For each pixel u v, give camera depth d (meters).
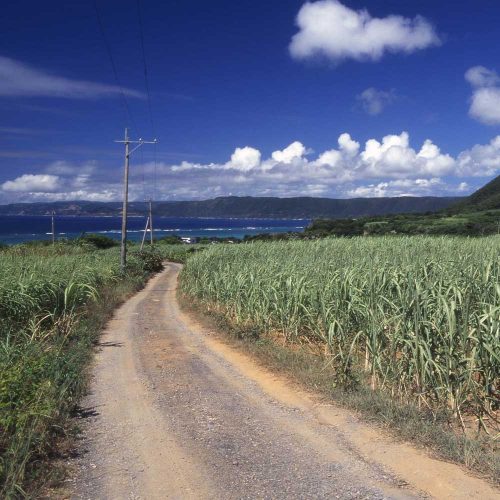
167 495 4.17
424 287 6.70
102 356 10.09
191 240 101.19
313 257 14.62
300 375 7.77
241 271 14.26
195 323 14.68
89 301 16.66
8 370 5.95
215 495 4.16
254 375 8.32
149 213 65.56
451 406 5.68
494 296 6.23
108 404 6.79
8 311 10.93
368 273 8.31
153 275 41.94
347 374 6.93
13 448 4.48
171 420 6.11
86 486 4.35
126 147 33.06
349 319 7.82
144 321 15.38
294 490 4.21
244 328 11.84
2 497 3.88
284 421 5.97
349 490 4.19
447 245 18.83
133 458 4.96
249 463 4.79
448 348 5.73
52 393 6.08
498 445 5.00
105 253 43.59
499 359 5.40
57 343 9.84
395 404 5.96
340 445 5.16
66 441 5.32
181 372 8.68
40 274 13.80
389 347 6.67
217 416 6.23
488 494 4.05
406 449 4.98
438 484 4.23
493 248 14.71
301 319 10.15
